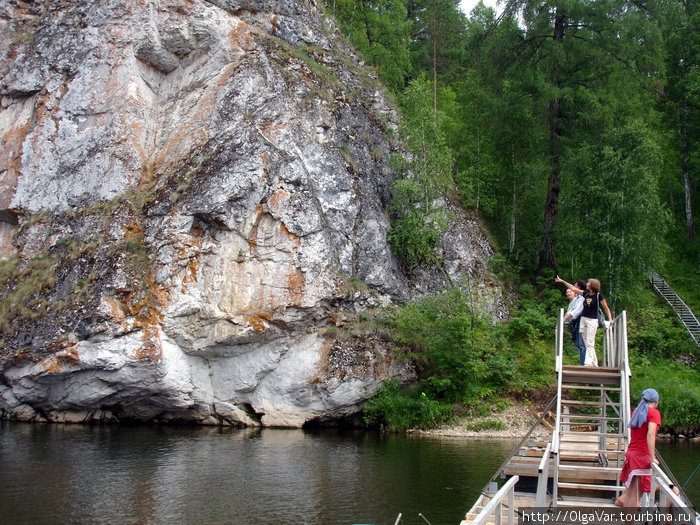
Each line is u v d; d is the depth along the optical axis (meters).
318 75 26.05
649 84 27.03
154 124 24.31
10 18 26.86
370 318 21.88
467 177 29.47
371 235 23.75
